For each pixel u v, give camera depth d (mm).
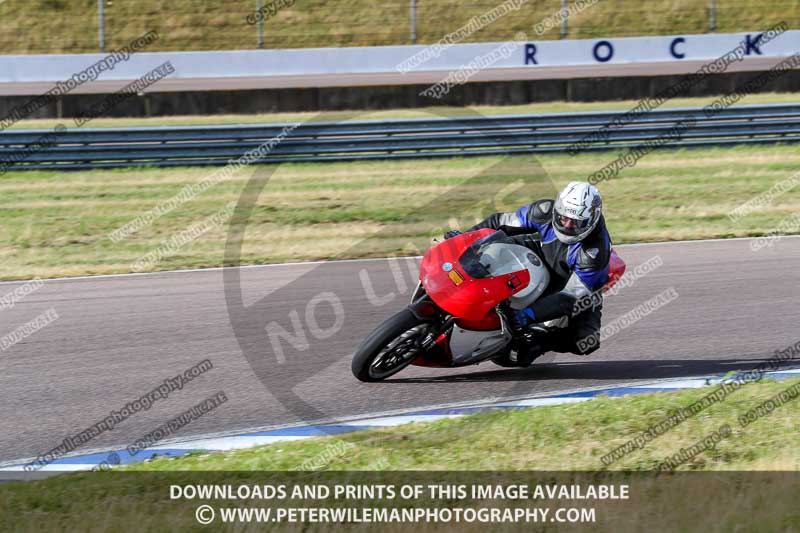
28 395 23516
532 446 20047
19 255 37906
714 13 87812
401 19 86312
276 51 76125
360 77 76250
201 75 75250
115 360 25969
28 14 84500
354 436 20750
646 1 88938
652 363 25656
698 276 33875
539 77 73875
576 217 21359
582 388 23734
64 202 45562
